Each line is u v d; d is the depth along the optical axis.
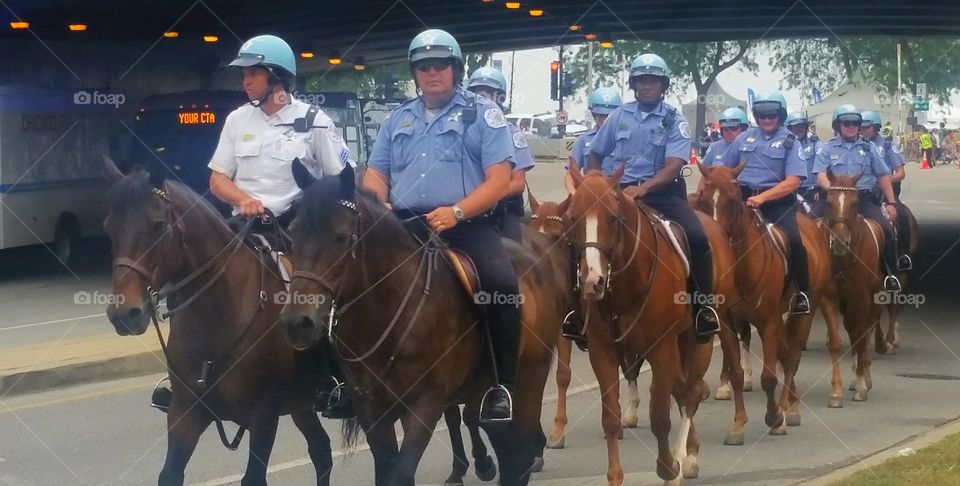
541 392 7.43
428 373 6.31
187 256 6.43
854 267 11.66
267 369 6.75
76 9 23.30
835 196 11.77
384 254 6.16
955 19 27.05
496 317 6.64
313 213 5.79
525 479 7.44
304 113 7.16
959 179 52.06
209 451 9.15
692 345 8.55
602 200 7.37
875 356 14.20
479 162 6.80
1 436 9.70
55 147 23.69
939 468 7.86
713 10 26.22
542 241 7.91
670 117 8.90
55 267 23.36
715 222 9.59
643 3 25.09
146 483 8.23
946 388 12.18
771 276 10.05
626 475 8.54
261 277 6.75
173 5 23.72
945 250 26.52
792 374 10.47
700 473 8.60
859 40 55.56
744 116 12.62
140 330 6.07
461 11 26.53
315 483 8.27
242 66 7.02
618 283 7.69
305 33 30.14
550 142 57.47
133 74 29.00
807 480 8.16
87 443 9.45
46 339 14.29
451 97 6.83
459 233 6.76
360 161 23.59
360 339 6.21
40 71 26.64
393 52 36.09
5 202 22.38
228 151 7.22
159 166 8.30
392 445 6.44
